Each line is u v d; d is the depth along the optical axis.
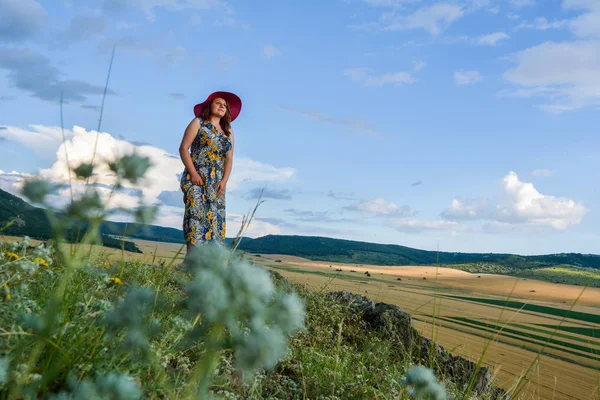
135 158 0.92
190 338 0.76
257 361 0.68
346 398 2.98
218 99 6.08
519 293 65.94
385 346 4.65
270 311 0.72
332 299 5.98
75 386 1.12
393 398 2.91
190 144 6.01
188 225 5.93
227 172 6.29
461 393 3.52
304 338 4.21
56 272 2.14
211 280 0.68
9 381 1.08
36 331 1.22
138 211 0.92
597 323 31.72
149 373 1.54
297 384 2.93
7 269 1.74
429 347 4.96
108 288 1.91
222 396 1.84
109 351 1.48
